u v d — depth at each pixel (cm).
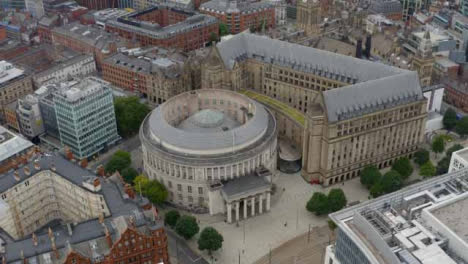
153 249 18912
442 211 15938
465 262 14500
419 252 14612
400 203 16925
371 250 14700
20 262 17550
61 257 17800
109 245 18275
